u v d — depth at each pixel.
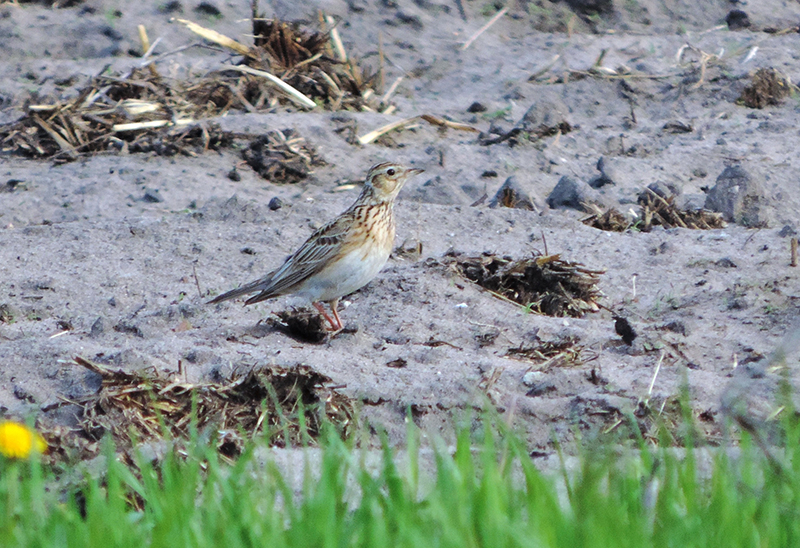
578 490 5.55
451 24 27.56
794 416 7.35
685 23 27.84
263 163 18.00
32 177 17.44
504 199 16.22
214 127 18.95
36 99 20.20
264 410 8.45
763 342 10.05
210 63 24.61
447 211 15.34
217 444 7.61
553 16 28.00
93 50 25.78
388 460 5.89
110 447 6.54
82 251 13.70
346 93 22.23
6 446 6.12
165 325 11.08
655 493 5.88
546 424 8.40
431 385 9.02
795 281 11.93
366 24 27.23
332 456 6.20
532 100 23.23
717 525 5.34
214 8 27.31
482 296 11.92
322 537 5.20
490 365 9.58
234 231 14.48
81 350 9.54
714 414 8.29
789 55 24.69
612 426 8.23
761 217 15.22
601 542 5.07
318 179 17.73
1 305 11.57
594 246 13.82
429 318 11.23
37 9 27.48
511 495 5.63
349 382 9.06
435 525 5.36
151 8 27.36
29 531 5.47
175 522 5.43
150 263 13.27
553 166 18.52
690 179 17.97
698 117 21.72
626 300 12.00
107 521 5.48
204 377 9.19
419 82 24.97
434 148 19.09
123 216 15.94
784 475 5.78
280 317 10.89
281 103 21.28
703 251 13.35
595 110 22.66
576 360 9.75
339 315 11.51
